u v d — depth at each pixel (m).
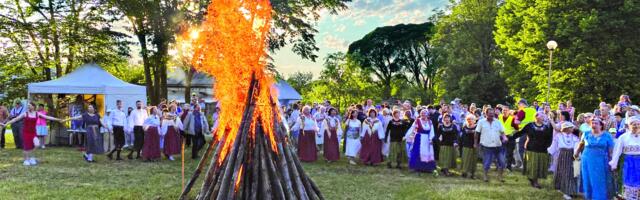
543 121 9.78
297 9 23.97
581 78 25.80
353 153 12.83
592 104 26.16
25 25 19.66
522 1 28.86
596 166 7.86
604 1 25.08
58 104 17.20
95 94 16.72
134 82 33.38
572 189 8.59
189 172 10.85
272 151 5.82
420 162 11.28
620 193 8.23
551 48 18.98
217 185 5.68
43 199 7.85
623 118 10.37
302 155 13.08
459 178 10.78
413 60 60.50
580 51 25.44
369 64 61.47
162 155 13.70
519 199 8.59
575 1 25.45
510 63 31.59
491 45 38.97
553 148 9.59
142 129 12.92
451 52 39.75
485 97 38.41
